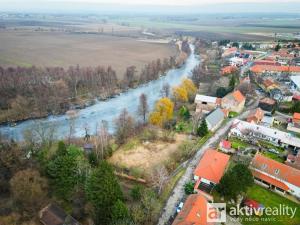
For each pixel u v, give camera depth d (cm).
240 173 7500
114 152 10450
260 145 10606
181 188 8169
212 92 17088
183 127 12394
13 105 13962
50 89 15762
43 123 13212
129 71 19650
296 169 8088
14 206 6894
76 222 6538
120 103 16300
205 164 8531
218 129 12162
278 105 14638
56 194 7538
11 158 8375
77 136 11900
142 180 8594
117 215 6200
